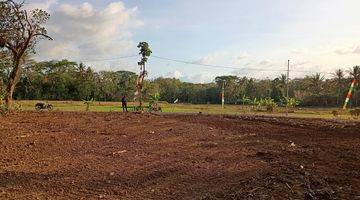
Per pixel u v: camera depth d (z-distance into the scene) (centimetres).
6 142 1312
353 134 1847
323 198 746
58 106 4803
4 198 720
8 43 2758
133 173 938
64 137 1477
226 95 9375
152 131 1738
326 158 1170
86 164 1023
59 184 830
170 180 881
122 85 8038
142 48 4625
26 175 891
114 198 745
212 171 968
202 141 1484
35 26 2805
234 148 1328
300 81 9106
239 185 823
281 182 830
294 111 5375
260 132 1833
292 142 1515
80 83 7712
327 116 3956
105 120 2183
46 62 7756
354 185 856
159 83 9712
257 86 9156
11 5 2720
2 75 2920
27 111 2672
